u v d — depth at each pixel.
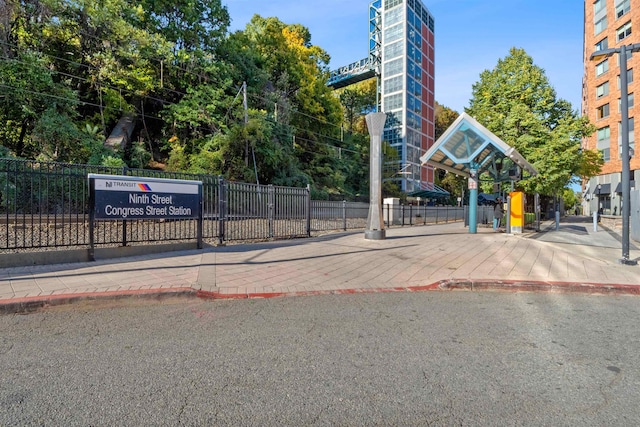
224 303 4.88
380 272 6.85
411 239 11.99
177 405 2.35
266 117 29.09
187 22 27.95
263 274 6.45
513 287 5.86
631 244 11.46
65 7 19.31
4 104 16.28
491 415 2.30
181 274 6.09
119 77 21.84
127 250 7.70
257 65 35.78
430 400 2.46
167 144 25.39
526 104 20.70
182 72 26.41
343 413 2.29
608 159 34.22
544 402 2.46
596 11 35.72
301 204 12.52
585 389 2.65
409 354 3.24
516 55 21.67
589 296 5.53
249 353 3.22
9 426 2.09
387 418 2.24
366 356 3.19
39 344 3.38
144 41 22.17
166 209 8.16
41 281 5.36
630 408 2.40
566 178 19.73
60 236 9.09
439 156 14.83
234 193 10.57
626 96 7.75
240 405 2.36
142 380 2.69
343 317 4.32
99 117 24.27
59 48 21.08
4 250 6.74
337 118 47.69
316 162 38.25
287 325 4.00
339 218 17.66
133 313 4.39
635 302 5.20
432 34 80.94
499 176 15.99
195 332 3.75
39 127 16.05
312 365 2.99
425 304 4.96
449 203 60.19
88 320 4.10
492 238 12.38
